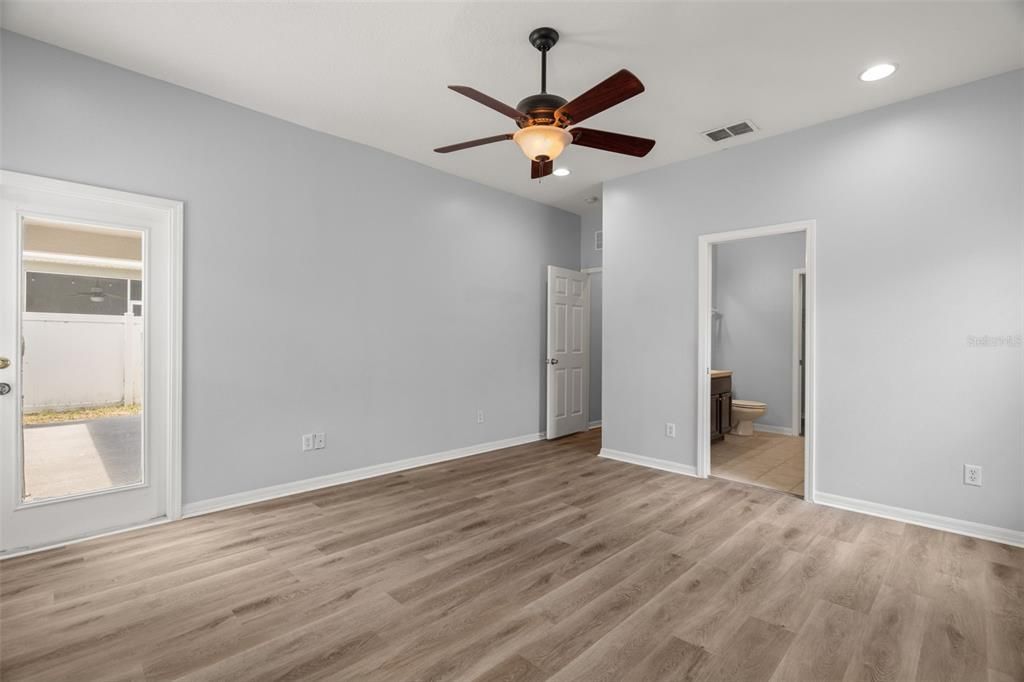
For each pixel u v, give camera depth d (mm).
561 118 2193
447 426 4586
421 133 3717
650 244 4363
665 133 3586
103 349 2846
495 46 2582
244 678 1653
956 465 2918
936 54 2588
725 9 2250
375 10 2297
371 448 4012
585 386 6027
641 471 4215
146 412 2967
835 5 2209
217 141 3184
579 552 2629
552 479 3969
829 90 2975
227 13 2330
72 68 2670
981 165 2842
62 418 2725
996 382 2803
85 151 2713
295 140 3551
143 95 2902
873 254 3203
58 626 1935
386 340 4109
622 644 1846
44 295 2674
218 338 3197
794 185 3535
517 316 5266
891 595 2193
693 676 1674
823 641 1865
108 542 2705
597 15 2305
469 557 2562
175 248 3002
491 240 4969
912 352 3066
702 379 4031
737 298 6348
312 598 2156
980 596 2186
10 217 2572
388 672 1687
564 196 5277
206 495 3164
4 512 2559
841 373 3326
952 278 2934
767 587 2266
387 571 2406
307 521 3039
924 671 1700
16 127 2521
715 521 3072
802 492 3645
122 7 2289
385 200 4086
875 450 3195
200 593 2189
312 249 3646
